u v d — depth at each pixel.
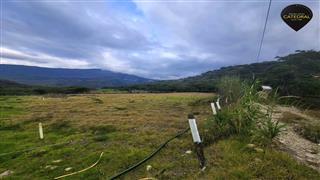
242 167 7.73
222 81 32.78
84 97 71.06
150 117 22.52
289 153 9.30
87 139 14.59
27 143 15.98
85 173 9.05
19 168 10.70
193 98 53.09
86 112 30.88
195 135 8.17
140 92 106.19
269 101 12.35
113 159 10.09
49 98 69.75
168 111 28.20
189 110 28.55
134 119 21.36
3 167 11.20
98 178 8.56
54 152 12.23
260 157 8.35
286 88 29.98
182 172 8.16
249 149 9.02
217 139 10.83
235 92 23.62
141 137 13.48
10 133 20.16
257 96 11.83
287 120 16.67
